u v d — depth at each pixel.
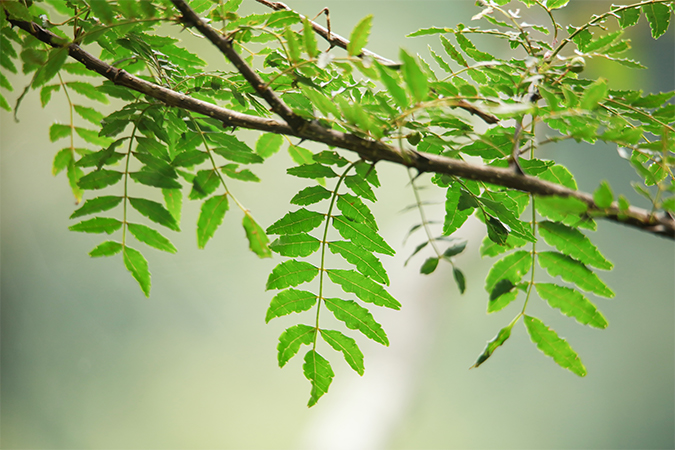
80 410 2.88
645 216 0.95
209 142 1.03
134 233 1.03
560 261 1.04
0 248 3.03
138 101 1.03
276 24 1.01
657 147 0.99
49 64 0.99
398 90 0.95
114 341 3.11
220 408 2.94
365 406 2.21
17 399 2.86
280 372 3.12
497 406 3.01
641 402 3.11
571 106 0.98
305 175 1.01
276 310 1.03
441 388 3.04
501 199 1.03
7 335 2.95
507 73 1.01
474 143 1.02
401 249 2.35
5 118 2.83
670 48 2.56
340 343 1.03
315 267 1.02
